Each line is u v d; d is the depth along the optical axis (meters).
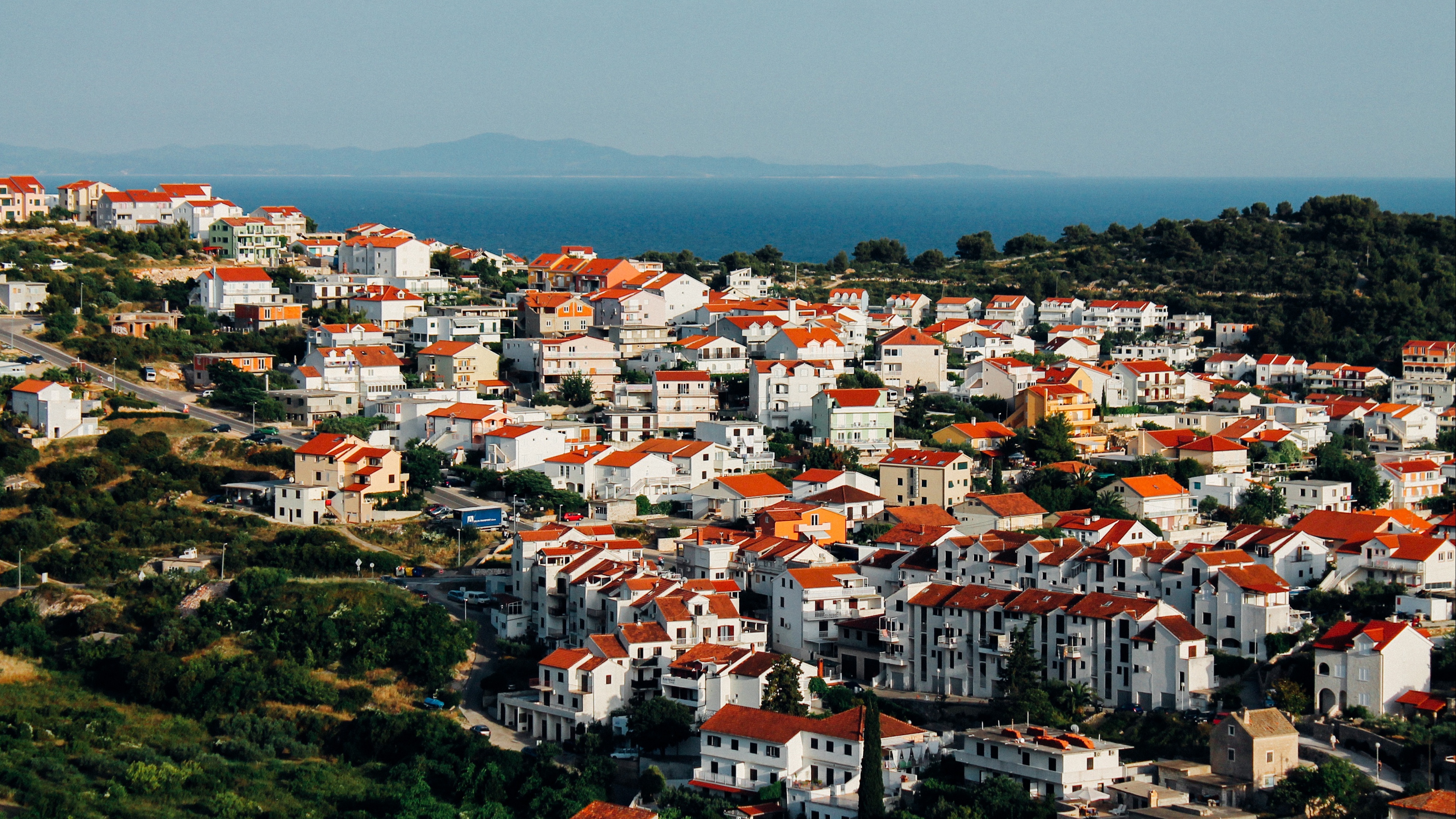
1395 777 181.00
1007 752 180.50
